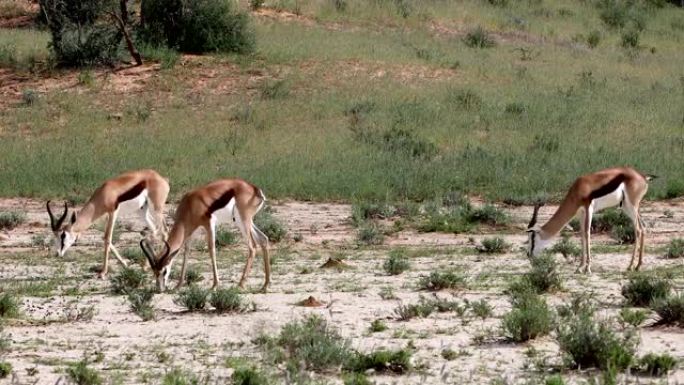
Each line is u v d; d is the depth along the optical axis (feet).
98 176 278.05
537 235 173.58
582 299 137.18
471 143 318.24
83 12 387.75
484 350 111.75
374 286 159.84
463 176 279.49
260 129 327.06
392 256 182.19
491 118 344.28
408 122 336.49
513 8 573.33
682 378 97.66
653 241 215.31
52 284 165.48
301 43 419.95
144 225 237.25
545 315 116.98
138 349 114.62
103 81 365.40
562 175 281.95
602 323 110.01
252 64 385.29
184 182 272.10
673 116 358.23
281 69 383.65
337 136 320.29
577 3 610.24
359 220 233.35
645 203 263.29
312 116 340.18
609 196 172.04
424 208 250.78
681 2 652.07
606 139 323.16
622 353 102.12
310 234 224.53
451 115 345.51
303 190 268.00
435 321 129.59
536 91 383.45
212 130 325.01
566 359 103.19
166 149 303.27
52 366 106.22
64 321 131.95
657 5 637.71
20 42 413.39
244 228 156.04
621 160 293.84
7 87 361.30
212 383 97.09
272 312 137.18
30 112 337.52
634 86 408.46
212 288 147.13
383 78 383.65
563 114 350.64
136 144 308.40
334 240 217.97
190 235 153.99
